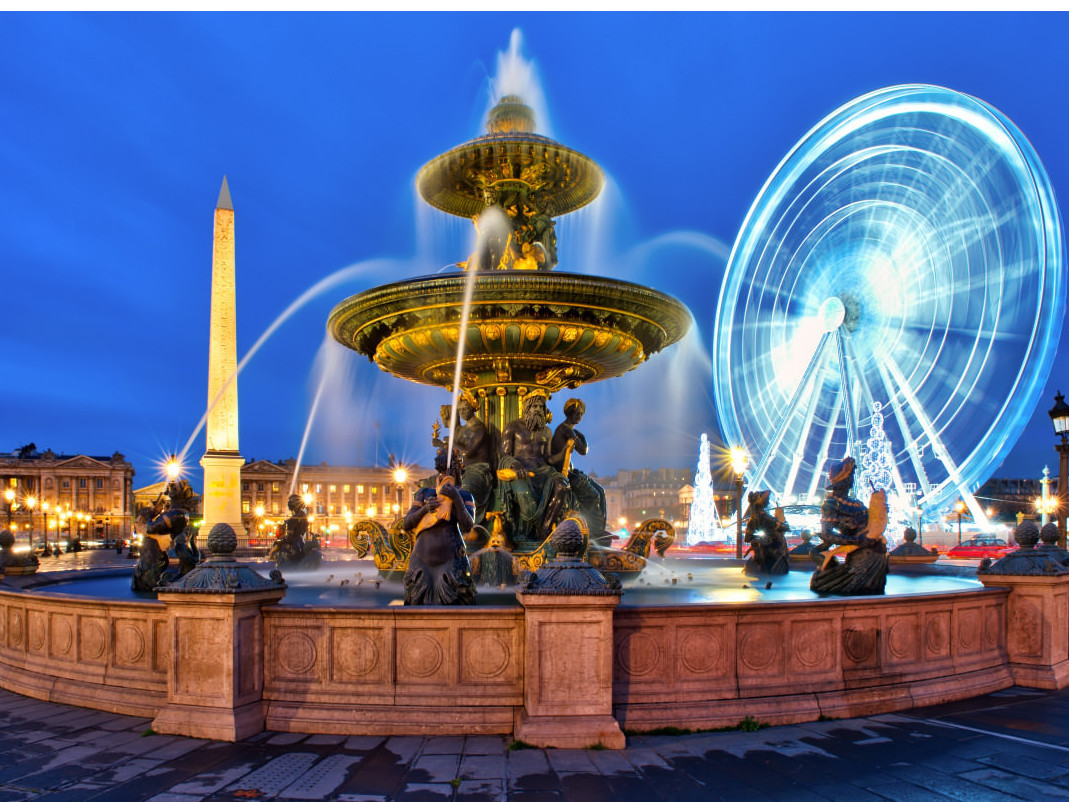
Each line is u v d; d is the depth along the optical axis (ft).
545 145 39.47
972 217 117.08
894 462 128.06
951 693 23.00
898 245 126.82
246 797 15.64
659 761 17.58
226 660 19.43
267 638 20.44
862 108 128.77
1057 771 17.17
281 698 20.12
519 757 17.75
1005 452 110.01
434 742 18.74
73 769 17.16
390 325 36.35
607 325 35.45
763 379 132.77
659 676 20.01
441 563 22.97
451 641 19.77
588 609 18.90
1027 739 19.29
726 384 129.39
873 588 27.40
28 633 25.25
